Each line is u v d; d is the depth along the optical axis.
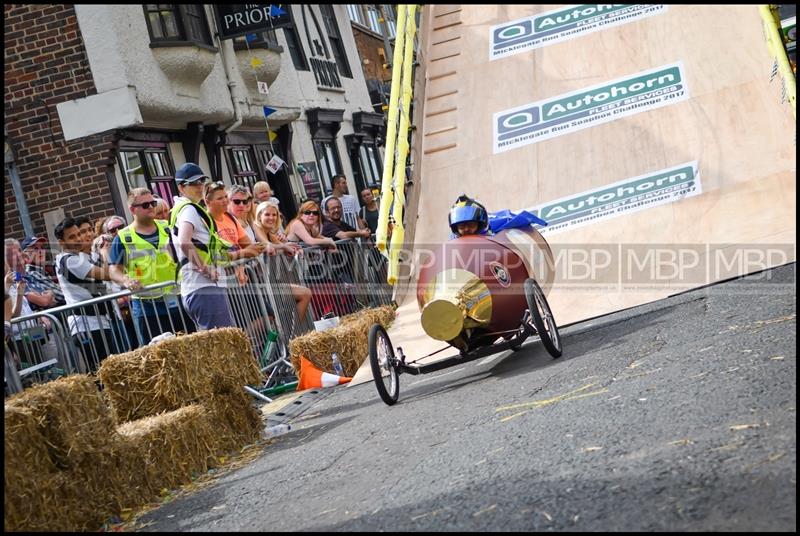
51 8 15.88
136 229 11.09
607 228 13.10
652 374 7.21
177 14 17.81
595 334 9.84
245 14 19.42
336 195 18.73
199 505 6.88
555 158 15.01
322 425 9.12
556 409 6.93
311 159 25.19
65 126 15.88
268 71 21.00
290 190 23.23
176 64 17.22
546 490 5.13
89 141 15.88
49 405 6.55
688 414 5.86
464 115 16.64
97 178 15.85
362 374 11.43
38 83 15.95
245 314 11.65
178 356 8.37
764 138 13.92
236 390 8.91
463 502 5.29
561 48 17.25
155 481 7.47
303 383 11.80
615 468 5.21
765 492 4.41
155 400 8.32
